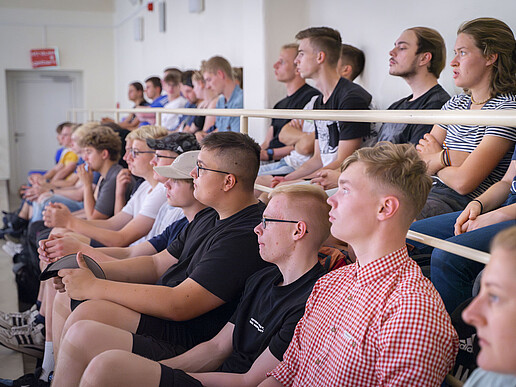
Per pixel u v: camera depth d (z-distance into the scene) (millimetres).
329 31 3006
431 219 1805
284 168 3295
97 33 9828
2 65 9266
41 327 2400
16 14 9242
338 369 1174
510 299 750
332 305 1259
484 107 2090
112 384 1349
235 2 5398
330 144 2916
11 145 9719
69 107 10000
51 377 1961
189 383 1402
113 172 3451
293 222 1463
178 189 2121
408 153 1195
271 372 1345
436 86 2691
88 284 1776
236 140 1856
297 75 3680
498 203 1695
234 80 4406
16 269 3693
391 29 3363
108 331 1578
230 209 1869
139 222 2709
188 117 5121
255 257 1736
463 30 2115
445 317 1100
